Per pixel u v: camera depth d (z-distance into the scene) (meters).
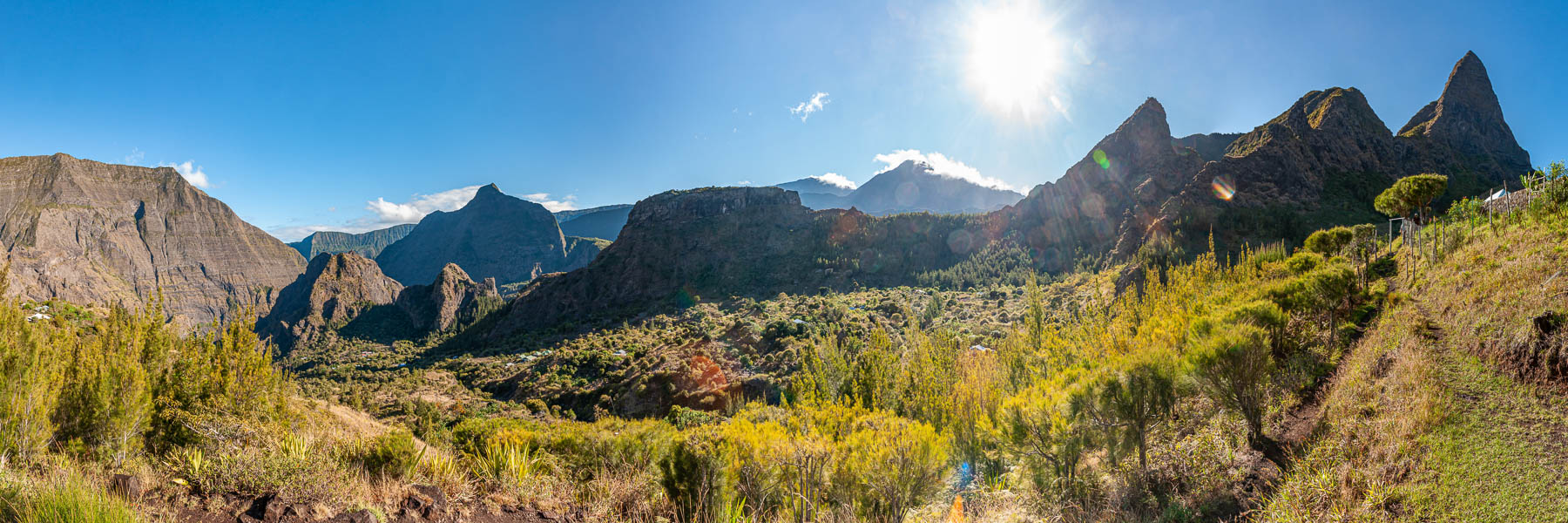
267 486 6.21
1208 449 10.81
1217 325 12.47
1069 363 26.09
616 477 9.30
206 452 7.74
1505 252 17.77
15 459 7.20
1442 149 144.75
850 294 166.00
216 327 12.65
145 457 8.66
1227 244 87.88
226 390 11.16
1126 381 11.32
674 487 9.88
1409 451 7.69
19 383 8.66
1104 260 125.62
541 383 100.94
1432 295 17.06
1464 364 10.07
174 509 5.56
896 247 195.38
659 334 144.38
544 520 7.33
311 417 13.36
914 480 11.38
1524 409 8.09
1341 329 16.89
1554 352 8.68
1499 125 167.50
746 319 131.75
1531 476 6.61
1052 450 12.18
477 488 7.93
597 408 76.19
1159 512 9.54
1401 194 24.66
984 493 12.44
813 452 10.78
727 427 11.49
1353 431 8.95
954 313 115.25
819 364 43.53
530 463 9.11
